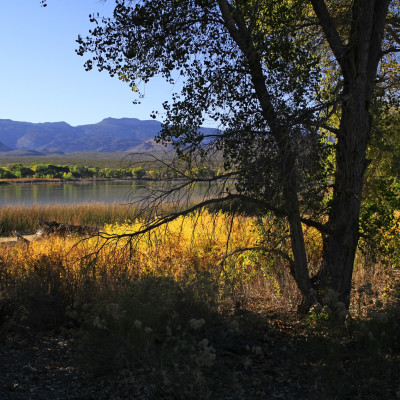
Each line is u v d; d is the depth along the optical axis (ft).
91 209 76.59
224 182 22.18
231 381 15.97
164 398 15.26
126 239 34.83
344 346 17.99
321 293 24.11
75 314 20.79
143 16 22.17
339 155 24.06
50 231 47.93
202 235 36.01
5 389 16.35
